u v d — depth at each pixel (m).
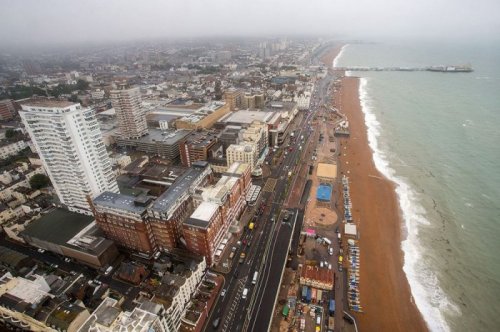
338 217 199.25
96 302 141.38
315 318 134.38
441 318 138.12
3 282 134.25
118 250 173.38
